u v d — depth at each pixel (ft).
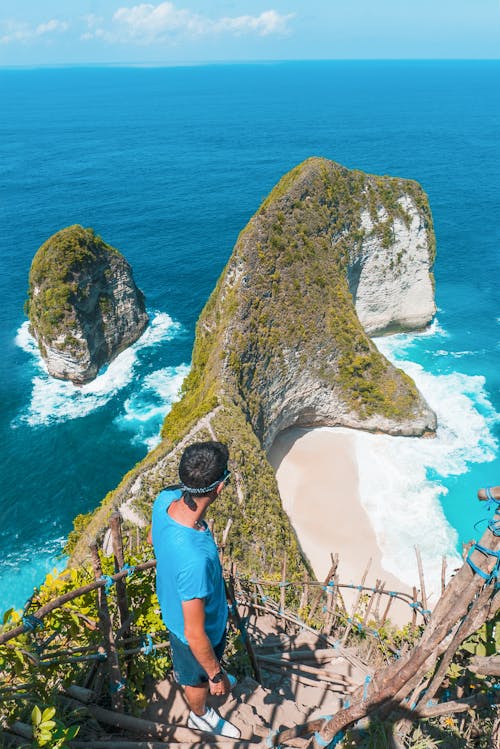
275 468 192.85
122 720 21.22
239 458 153.99
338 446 204.64
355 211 246.06
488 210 483.10
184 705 23.45
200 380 202.18
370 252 257.55
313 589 60.90
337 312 218.38
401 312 281.13
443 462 193.67
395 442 205.46
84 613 23.21
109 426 219.61
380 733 18.13
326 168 235.81
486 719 22.12
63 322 231.91
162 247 406.41
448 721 22.61
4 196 555.28
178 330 289.12
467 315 300.61
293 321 208.44
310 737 21.11
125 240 422.41
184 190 578.25
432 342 277.03
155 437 214.48
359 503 173.78
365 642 38.29
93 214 492.13
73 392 238.27
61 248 235.81
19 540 172.86
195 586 16.28
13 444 209.26
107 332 257.96
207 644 17.07
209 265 371.56
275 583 40.27
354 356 212.43
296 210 220.23
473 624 17.12
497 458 195.93
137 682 23.57
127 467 200.95
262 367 198.39
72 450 207.72
